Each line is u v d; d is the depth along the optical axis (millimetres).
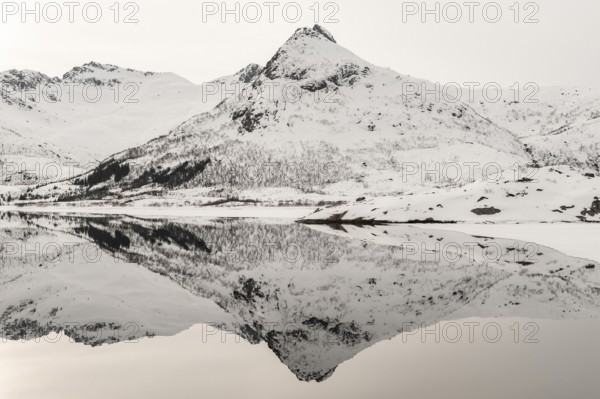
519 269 32062
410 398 11984
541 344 16031
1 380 13875
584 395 11820
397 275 30547
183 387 13156
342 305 22906
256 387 13039
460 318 19797
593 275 29625
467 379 13047
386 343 16656
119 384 13492
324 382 13234
